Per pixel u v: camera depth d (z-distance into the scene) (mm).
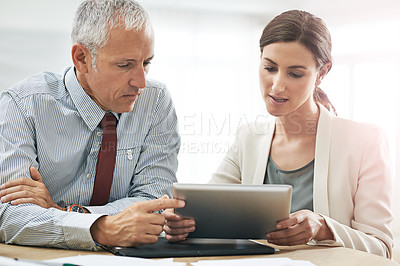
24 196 1357
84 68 1464
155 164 1705
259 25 5367
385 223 1554
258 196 1239
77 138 1591
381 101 4461
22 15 4934
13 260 938
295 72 1596
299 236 1295
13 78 4969
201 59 5379
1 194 1370
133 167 1691
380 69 4520
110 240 1233
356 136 1688
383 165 1641
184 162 5031
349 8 4660
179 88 5359
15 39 4953
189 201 1249
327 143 1684
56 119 1560
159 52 5340
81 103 1566
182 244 1292
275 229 1276
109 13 1374
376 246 1461
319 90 1854
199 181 5016
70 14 4988
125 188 1706
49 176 1581
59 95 1597
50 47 5000
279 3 5125
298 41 1571
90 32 1394
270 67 1636
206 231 1289
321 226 1357
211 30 5383
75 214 1268
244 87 5395
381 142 1685
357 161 1657
